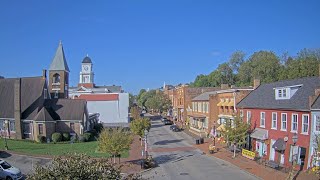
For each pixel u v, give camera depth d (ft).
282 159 113.19
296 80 127.13
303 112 101.81
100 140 116.16
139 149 160.56
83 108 190.39
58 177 35.40
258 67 298.15
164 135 221.05
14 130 181.16
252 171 103.55
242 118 135.54
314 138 94.94
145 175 102.37
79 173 35.65
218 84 374.02
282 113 114.52
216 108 197.57
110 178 36.55
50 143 169.89
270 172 100.58
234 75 369.71
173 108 360.28
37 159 122.52
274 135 119.24
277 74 281.54
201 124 221.87
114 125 269.64
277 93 122.62
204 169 111.04
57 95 241.14
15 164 115.14
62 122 185.47
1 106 186.80
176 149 160.04
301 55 281.54
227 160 125.29
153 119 383.45
